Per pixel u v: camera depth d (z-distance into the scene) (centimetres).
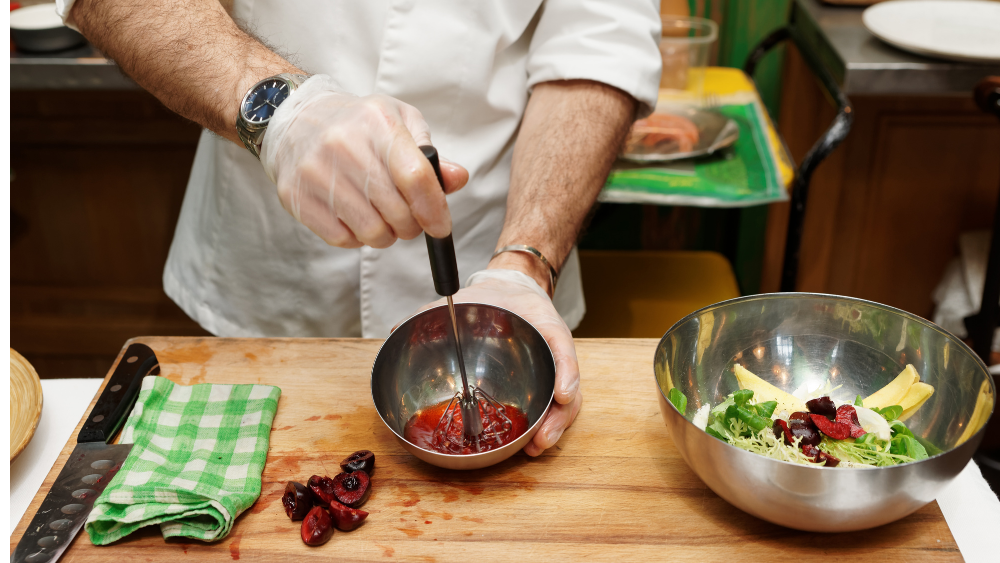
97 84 160
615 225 221
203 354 92
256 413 81
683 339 78
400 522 70
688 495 72
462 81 100
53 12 166
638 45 102
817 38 170
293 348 93
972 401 69
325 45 100
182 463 75
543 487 73
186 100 82
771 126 163
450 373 83
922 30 155
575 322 130
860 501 60
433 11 97
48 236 208
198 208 119
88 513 70
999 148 195
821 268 220
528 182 98
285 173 73
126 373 86
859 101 193
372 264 108
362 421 82
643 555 66
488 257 116
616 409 83
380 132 67
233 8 102
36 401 80
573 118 100
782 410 77
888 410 74
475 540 68
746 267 224
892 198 206
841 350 81
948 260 212
